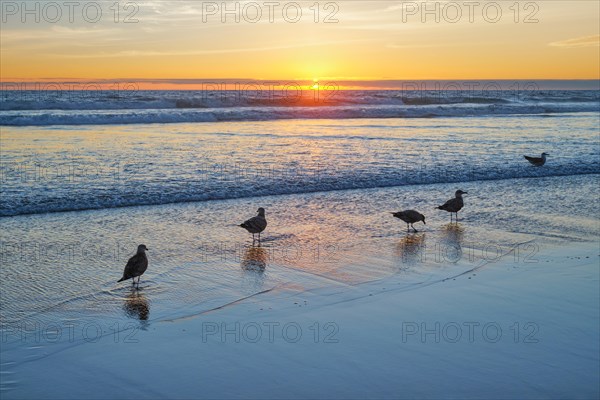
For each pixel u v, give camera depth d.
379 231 13.41
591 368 7.00
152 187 17.33
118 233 12.91
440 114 48.56
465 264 11.02
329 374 6.88
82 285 9.82
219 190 17.30
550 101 69.38
